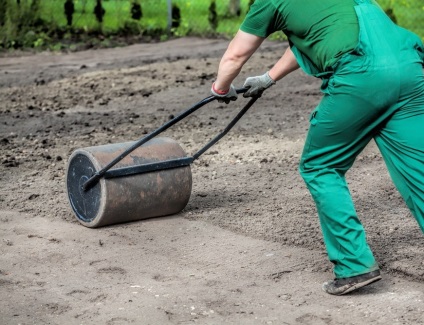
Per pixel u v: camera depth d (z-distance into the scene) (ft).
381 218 26.35
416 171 19.65
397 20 75.97
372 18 19.56
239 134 38.06
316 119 20.12
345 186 20.56
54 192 29.91
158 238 25.17
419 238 24.50
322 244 24.36
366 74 19.15
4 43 72.23
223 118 41.63
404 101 19.54
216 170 32.32
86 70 58.08
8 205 28.58
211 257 23.59
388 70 19.15
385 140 20.04
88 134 38.99
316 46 19.71
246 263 23.09
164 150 26.32
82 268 22.94
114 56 65.72
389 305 20.22
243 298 20.81
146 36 77.56
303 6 19.65
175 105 45.06
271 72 22.43
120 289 21.44
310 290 21.24
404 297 20.67
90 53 68.69
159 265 23.08
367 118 19.61
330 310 20.04
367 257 20.36
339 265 20.61
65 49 71.36
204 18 83.51
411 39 19.81
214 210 27.55
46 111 44.80
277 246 24.31
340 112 19.61
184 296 20.92
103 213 25.43
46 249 24.39
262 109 43.34
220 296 20.92
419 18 76.74
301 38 19.97
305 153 20.66
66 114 43.83
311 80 51.03
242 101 45.47
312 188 20.58
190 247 24.40
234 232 25.58
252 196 29.01
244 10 87.45
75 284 21.84
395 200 28.14
